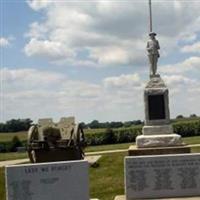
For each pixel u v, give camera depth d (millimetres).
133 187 15438
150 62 17172
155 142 16297
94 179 20328
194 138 43656
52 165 12961
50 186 12938
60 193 12930
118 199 15820
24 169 12922
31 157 21516
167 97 16859
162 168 15398
